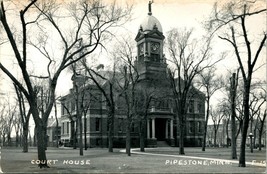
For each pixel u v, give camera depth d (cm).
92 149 5878
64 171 2067
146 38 7556
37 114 2267
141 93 5006
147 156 3694
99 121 7006
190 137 7675
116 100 5991
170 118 7219
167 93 4894
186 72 4081
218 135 12094
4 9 2208
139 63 7275
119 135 6994
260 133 5612
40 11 2434
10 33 2109
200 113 7856
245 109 2397
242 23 2288
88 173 1964
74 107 7319
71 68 4050
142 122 4994
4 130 8731
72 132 7394
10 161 2834
